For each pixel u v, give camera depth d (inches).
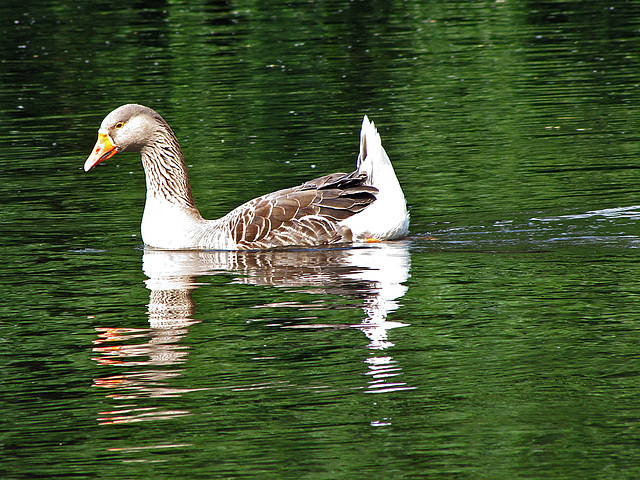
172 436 329.4
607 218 594.6
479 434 323.0
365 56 1242.0
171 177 597.6
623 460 302.4
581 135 834.2
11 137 918.4
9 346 415.5
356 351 394.9
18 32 1434.5
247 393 359.9
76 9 1592.0
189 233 585.6
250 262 537.6
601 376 363.3
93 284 506.9
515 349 391.5
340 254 546.3
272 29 1422.2
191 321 439.2
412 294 466.6
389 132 885.8
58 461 315.0
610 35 1289.4
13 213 676.1
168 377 376.2
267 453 314.8
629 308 432.5
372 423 333.1
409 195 684.1
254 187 717.3
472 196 670.5
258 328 425.4
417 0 1599.4
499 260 520.1
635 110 912.3
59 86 1135.6
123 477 303.0
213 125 940.0
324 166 767.1
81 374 382.6
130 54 1291.8
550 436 318.0
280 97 1048.8
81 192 735.7
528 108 949.2
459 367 375.9
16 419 345.1
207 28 1445.6
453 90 1047.6
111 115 601.9
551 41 1278.3
